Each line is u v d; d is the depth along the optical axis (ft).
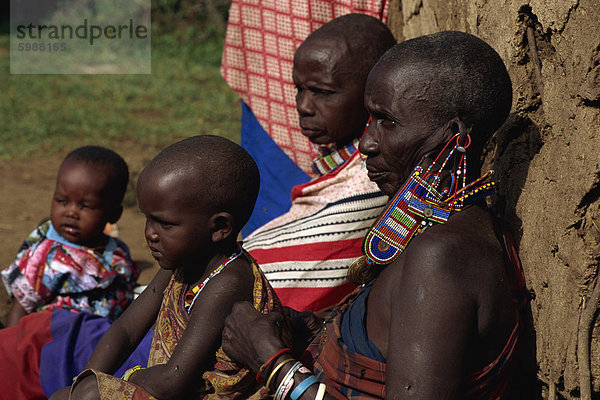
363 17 14.21
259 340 8.98
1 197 35.73
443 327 8.07
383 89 8.98
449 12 14.20
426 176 8.96
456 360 8.06
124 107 55.06
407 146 8.97
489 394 8.87
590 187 8.65
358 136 14.34
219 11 81.10
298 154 19.63
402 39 19.06
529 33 10.32
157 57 72.49
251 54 19.98
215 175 9.79
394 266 8.79
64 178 15.87
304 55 13.91
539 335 9.99
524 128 10.61
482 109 8.80
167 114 53.72
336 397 8.91
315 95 14.06
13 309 16.08
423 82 8.75
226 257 10.28
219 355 9.80
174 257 9.97
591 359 8.92
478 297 8.33
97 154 16.39
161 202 9.73
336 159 14.34
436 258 8.27
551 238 9.55
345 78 13.69
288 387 8.73
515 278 9.37
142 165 41.50
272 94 19.84
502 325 8.60
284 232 13.62
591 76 8.52
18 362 13.51
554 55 10.01
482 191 9.28
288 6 18.97
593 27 8.48
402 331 8.18
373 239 9.20
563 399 9.88
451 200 9.00
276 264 13.41
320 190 13.75
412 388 7.99
